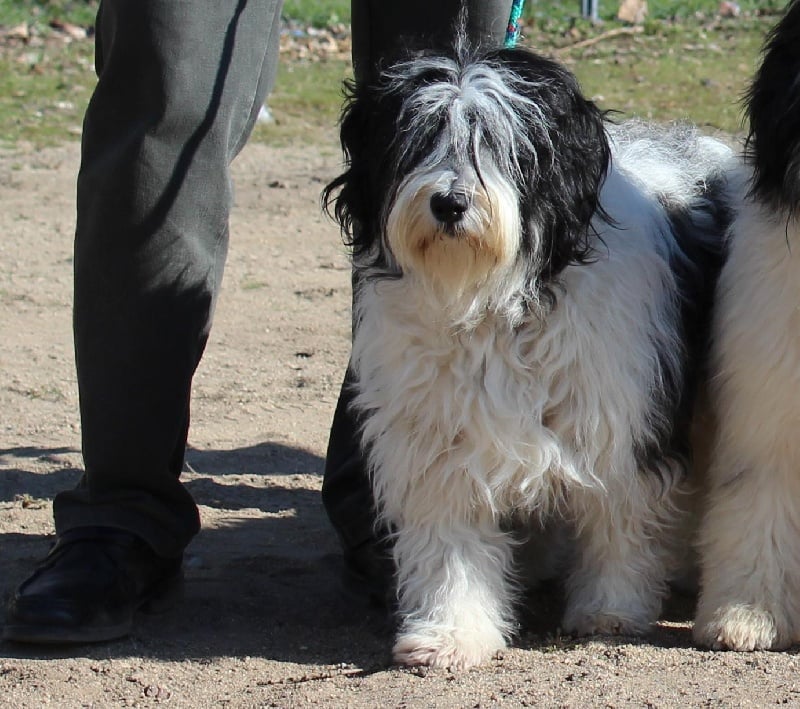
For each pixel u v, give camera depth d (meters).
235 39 4.32
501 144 4.00
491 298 4.02
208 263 4.46
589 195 4.11
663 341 4.27
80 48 18.03
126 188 4.30
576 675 4.02
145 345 4.40
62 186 12.31
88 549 4.49
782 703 3.73
